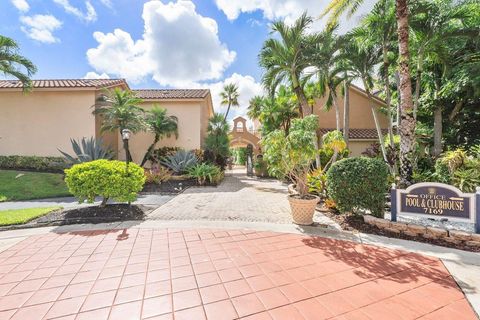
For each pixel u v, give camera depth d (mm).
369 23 9766
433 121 14641
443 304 2850
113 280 3428
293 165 6238
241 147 35844
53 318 2648
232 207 8125
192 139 17719
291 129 6363
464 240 4645
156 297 3027
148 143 17922
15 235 5344
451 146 13844
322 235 5340
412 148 6902
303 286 3258
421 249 4512
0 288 3232
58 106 14883
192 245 4754
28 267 3828
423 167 11188
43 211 7020
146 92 19109
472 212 4727
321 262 3986
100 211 7059
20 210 7180
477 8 9188
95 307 2836
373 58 11398
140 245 4754
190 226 6008
